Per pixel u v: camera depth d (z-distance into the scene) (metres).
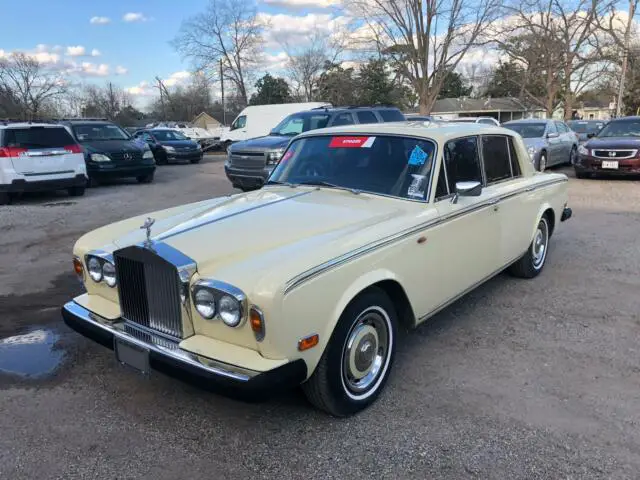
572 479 2.65
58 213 10.16
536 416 3.18
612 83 46.72
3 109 53.16
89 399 3.44
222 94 55.91
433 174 3.85
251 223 3.40
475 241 4.24
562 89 45.66
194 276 2.84
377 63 52.81
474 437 2.98
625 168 13.11
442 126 4.34
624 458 2.79
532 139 14.76
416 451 2.87
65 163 11.70
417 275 3.57
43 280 5.98
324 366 2.96
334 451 2.88
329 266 2.87
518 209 4.97
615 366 3.79
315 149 4.52
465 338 4.29
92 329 3.24
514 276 5.78
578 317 4.69
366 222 3.40
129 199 11.88
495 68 58.28
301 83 61.94
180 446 2.95
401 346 4.16
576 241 7.41
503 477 2.67
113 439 3.01
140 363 2.98
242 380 2.59
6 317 4.87
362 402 3.24
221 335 2.82
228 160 11.64
